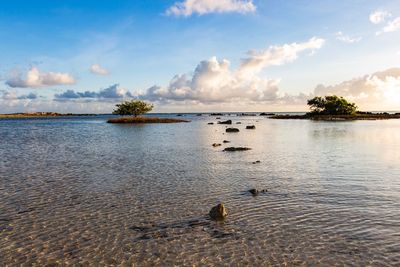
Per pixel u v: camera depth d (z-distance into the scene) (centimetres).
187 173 2711
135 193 2095
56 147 4712
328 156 3594
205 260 1216
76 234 1452
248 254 1256
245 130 8238
